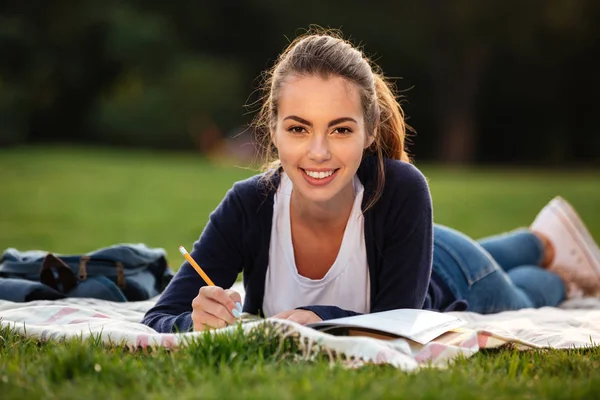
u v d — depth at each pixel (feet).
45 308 15.01
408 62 127.34
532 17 118.32
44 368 11.19
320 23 124.36
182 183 64.34
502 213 48.91
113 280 18.65
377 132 14.44
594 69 124.47
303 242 14.49
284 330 11.89
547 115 129.59
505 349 13.30
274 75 13.92
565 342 14.16
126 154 93.86
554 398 10.37
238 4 125.70
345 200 14.11
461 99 127.13
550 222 21.52
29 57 113.39
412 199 14.29
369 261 14.38
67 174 66.90
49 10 116.78
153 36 115.24
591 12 118.21
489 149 132.46
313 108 12.94
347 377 10.44
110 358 11.55
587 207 52.11
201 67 114.42
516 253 21.25
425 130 132.87
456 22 120.67
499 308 18.78
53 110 115.96
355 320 12.66
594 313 17.98
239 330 11.91
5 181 61.52
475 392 10.17
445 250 18.53
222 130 112.37
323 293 14.55
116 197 54.80
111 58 114.62
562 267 21.26
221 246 14.76
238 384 10.25
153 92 112.57
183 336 12.25
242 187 14.88
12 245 35.45
